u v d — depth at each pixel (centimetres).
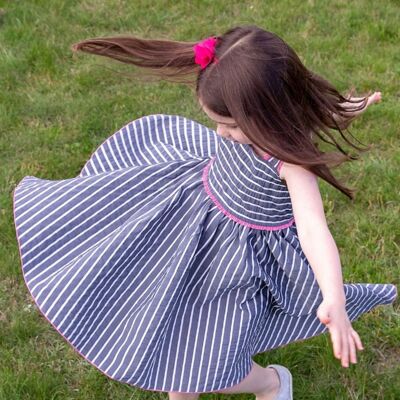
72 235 309
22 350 388
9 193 484
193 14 696
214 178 308
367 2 697
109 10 702
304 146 268
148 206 310
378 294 321
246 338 297
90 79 597
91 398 365
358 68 607
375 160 499
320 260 266
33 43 640
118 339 295
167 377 297
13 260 434
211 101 270
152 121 361
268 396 345
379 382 366
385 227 448
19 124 552
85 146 526
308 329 322
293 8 693
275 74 262
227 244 300
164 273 299
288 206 301
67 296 291
